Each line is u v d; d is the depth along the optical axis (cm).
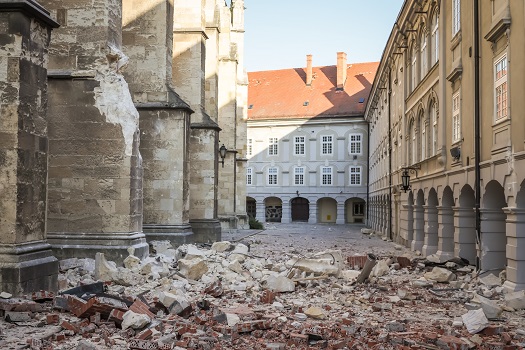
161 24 2127
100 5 1620
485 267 1650
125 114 1627
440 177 2189
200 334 851
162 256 1836
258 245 2997
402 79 3177
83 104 1623
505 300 1263
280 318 1002
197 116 2709
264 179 7381
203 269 1520
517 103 1339
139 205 1694
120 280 1337
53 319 905
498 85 1511
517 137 1341
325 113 7138
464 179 1827
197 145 2741
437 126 2262
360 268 1994
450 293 1434
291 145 7269
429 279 1641
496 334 952
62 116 1627
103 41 1619
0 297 1001
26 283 1050
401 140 3222
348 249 2878
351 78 7650
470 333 955
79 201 1622
